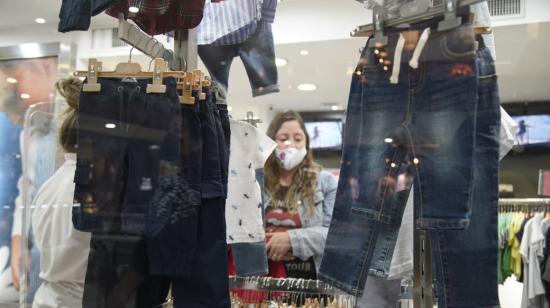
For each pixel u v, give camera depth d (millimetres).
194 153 1264
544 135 2033
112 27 1693
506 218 1948
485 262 1235
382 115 1314
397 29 1294
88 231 1261
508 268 1913
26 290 1590
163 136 1232
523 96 2043
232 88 1885
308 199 1753
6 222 1875
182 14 1481
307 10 1837
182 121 1269
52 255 1392
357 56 1604
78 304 1380
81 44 1796
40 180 1661
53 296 1399
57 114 1629
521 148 2078
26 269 1604
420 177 1248
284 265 1691
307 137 1854
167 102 1244
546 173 2049
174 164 1227
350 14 1735
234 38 1783
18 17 2156
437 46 1228
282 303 1581
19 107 2021
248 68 1824
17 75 2047
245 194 1720
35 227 1514
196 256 1245
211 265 1252
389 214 1323
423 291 1300
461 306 1231
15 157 1998
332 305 1529
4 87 2080
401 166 1297
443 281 1256
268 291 1588
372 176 1332
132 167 1233
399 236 1361
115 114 1260
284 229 1737
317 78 1958
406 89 1276
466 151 1187
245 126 1792
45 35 2109
